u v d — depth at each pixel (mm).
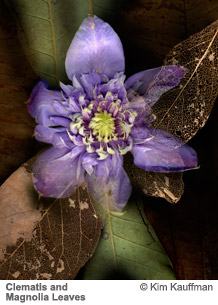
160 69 396
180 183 403
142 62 406
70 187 404
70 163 400
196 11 395
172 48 395
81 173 401
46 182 401
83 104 391
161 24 399
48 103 394
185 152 399
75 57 393
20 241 401
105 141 395
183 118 395
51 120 393
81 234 408
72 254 406
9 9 394
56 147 399
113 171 398
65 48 402
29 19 397
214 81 391
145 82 397
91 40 391
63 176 402
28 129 406
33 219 403
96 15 400
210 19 393
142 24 400
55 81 406
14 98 402
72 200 407
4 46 397
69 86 391
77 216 408
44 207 404
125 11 399
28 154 409
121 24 401
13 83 401
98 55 395
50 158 401
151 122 398
